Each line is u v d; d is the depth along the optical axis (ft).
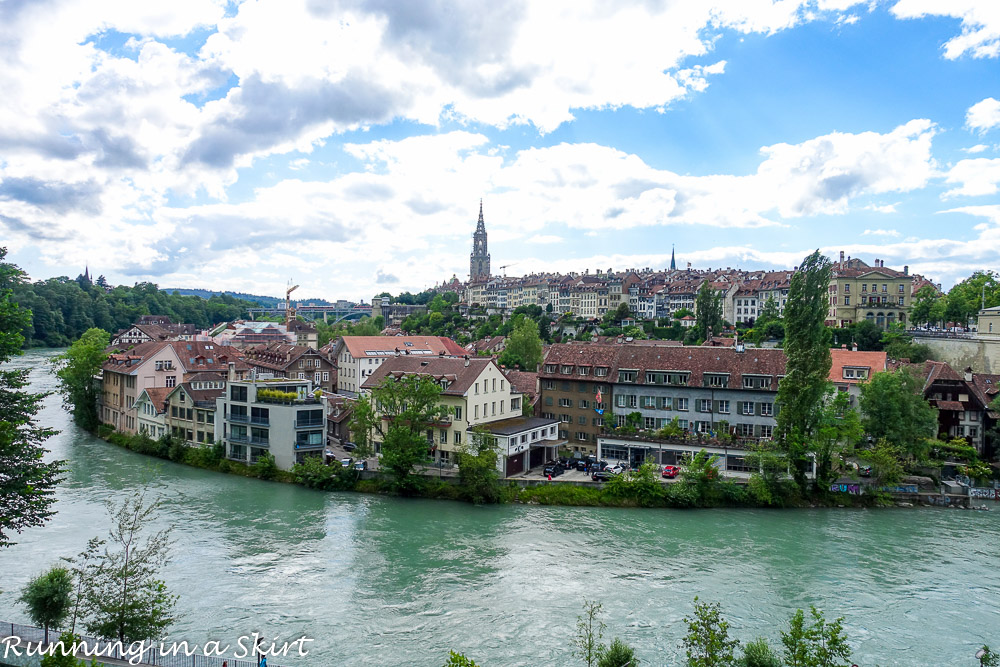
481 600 145.07
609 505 216.95
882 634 132.67
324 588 149.79
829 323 494.59
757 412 250.16
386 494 226.79
